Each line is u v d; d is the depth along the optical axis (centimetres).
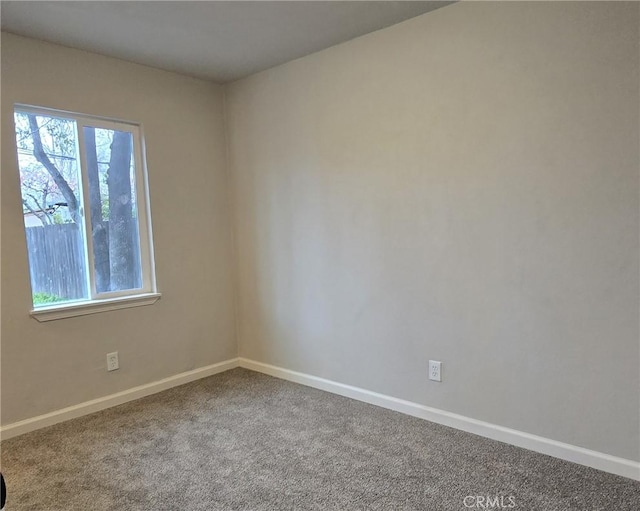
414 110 246
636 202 184
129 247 303
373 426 249
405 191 254
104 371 286
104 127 286
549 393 213
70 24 234
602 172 191
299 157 305
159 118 310
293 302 322
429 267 248
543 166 206
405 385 265
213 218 346
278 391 307
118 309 291
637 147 182
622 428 195
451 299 241
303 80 297
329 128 286
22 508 182
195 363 337
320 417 263
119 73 288
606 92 188
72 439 242
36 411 256
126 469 210
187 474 205
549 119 202
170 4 216
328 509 178
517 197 214
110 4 214
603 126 189
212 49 276
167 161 316
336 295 295
